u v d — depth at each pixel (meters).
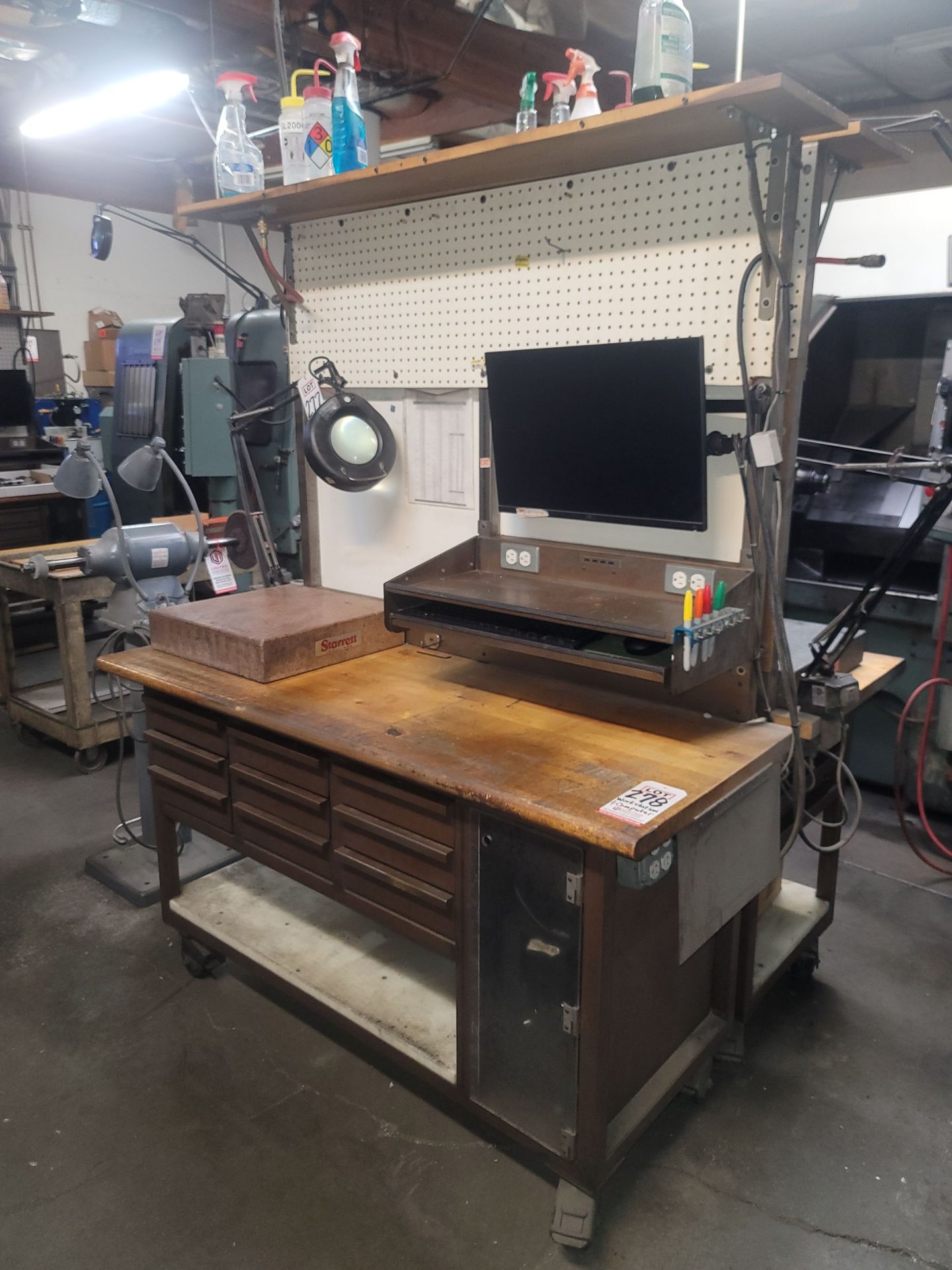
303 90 2.24
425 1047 1.65
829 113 1.30
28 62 3.48
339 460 2.01
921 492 2.91
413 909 1.58
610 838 1.19
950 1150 1.66
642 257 1.65
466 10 2.95
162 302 7.79
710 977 1.75
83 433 2.38
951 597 2.56
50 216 6.98
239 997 2.10
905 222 4.23
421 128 3.87
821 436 3.27
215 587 2.39
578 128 1.39
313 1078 1.84
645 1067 1.56
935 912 2.43
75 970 2.20
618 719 1.64
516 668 1.92
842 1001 2.08
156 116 4.64
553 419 1.72
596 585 1.83
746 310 1.54
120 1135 1.70
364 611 2.07
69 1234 1.50
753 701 1.61
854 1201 1.55
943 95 3.95
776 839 1.65
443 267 1.93
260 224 2.12
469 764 1.43
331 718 1.65
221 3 2.71
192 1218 1.53
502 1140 1.68
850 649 1.91
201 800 1.97
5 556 3.43
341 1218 1.53
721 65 3.50
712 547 1.69
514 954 1.42
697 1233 1.49
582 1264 1.44
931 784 2.86
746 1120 1.73
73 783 3.25
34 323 6.97
